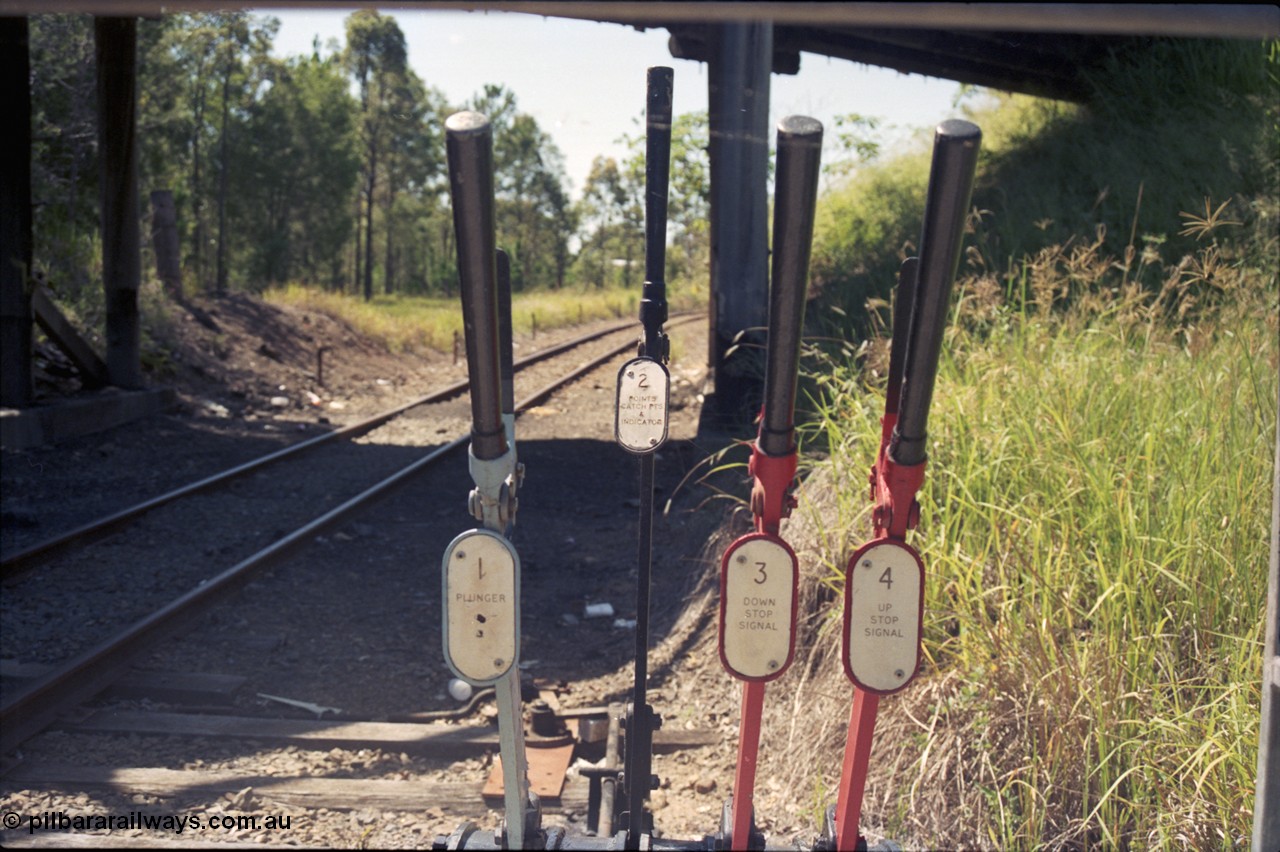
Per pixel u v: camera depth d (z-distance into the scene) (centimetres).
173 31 2605
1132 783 292
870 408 498
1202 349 485
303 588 615
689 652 504
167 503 789
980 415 427
